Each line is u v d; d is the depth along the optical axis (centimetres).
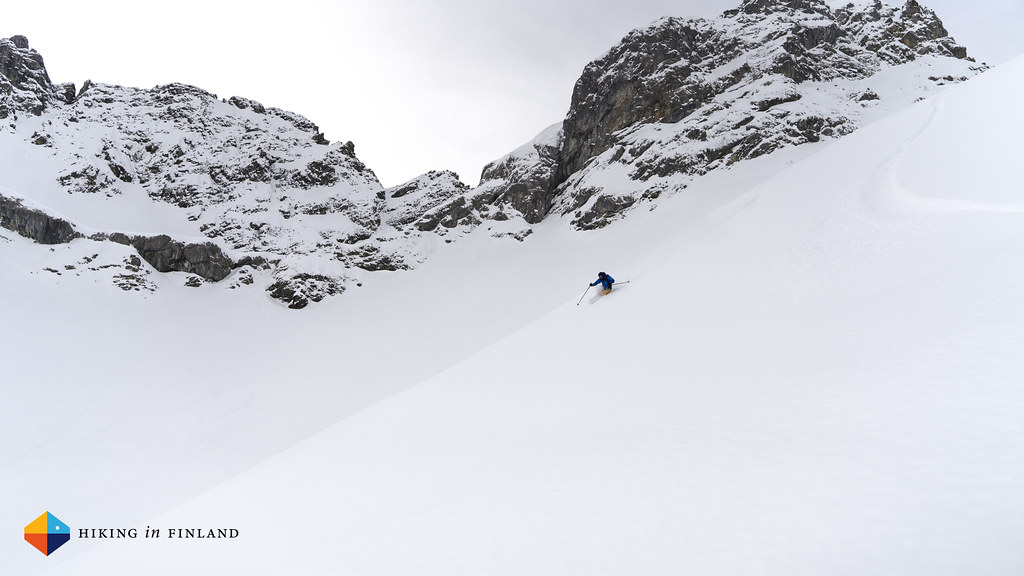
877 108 9888
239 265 8575
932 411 825
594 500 922
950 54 12269
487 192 11138
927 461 707
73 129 9888
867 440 812
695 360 1620
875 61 11944
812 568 594
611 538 787
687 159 9562
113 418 4700
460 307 7725
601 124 11656
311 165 10806
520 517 950
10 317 5706
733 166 9200
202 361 6009
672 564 682
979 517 584
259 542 1305
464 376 2623
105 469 4059
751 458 888
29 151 8919
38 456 4075
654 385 1517
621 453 1095
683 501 825
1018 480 616
